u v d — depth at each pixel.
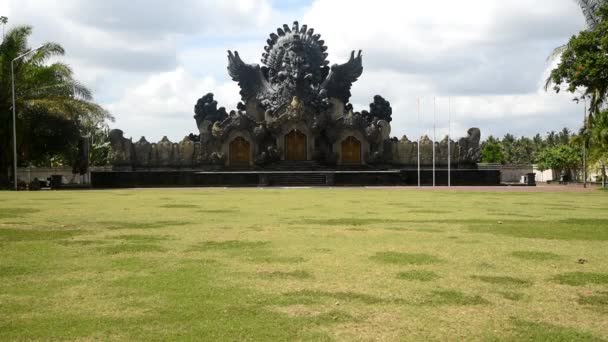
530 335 7.79
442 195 42.19
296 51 81.31
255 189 56.62
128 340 7.52
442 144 78.69
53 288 10.31
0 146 59.78
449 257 13.55
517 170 81.81
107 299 9.54
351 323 8.29
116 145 75.94
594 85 31.48
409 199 36.53
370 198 37.72
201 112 80.06
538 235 17.55
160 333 7.80
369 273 11.67
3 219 22.31
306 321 8.37
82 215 24.16
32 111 58.22
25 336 7.66
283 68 81.12
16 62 59.16
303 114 77.81
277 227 19.70
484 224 20.66
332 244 15.62
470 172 71.75
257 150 78.69
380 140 79.00
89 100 62.28
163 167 78.44
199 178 69.19
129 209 27.53
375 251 14.42
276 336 7.70
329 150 78.88
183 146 78.88
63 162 89.12
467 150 78.75
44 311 8.82
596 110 44.91
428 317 8.59
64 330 7.91
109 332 7.84
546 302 9.46
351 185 68.56
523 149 153.62
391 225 20.36
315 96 80.06
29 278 11.16
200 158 78.50
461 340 7.59
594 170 51.56
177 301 9.41
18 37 59.75
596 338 7.68
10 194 43.50
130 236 17.22
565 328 8.10
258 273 11.66
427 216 23.89
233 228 19.36
